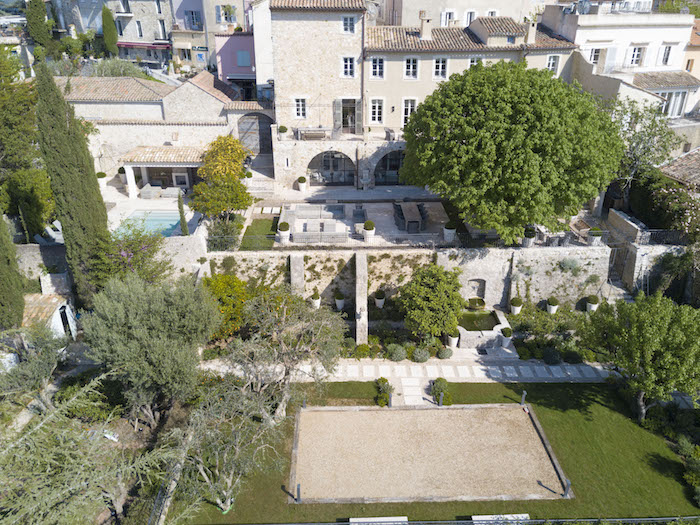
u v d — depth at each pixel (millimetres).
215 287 36188
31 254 40375
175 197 49969
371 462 28953
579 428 31172
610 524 25141
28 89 45812
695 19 61531
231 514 25844
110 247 35438
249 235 42438
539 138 34750
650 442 30250
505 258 39969
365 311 37688
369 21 64500
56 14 87312
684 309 29406
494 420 31797
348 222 44500
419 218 42312
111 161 53781
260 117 53312
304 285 40000
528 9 61188
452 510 26266
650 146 42969
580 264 40062
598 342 32188
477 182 36469
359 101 51250
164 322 28562
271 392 29922
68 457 18891
